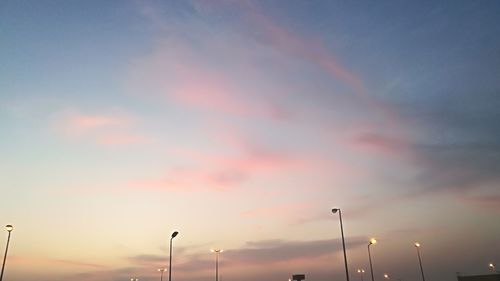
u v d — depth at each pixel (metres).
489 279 59.25
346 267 37.44
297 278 38.38
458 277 62.84
